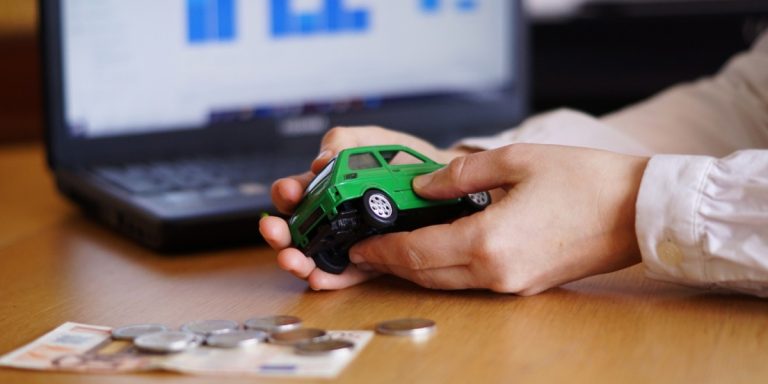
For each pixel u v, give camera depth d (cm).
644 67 160
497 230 74
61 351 69
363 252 78
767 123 97
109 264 88
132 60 107
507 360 67
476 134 121
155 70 108
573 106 164
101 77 106
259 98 112
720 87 100
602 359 67
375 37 117
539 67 163
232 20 110
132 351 69
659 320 72
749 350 68
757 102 98
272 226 77
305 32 113
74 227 101
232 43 110
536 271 75
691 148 95
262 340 70
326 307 76
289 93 113
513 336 70
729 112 97
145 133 108
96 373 67
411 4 118
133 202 94
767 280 73
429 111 121
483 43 124
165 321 75
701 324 72
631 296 76
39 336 73
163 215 90
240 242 92
